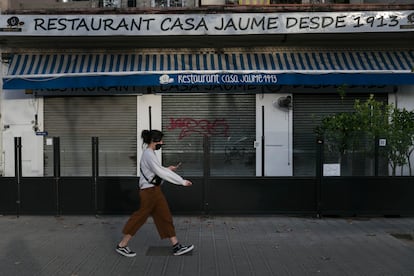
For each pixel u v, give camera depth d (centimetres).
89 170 1152
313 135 1204
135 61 1167
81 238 740
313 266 586
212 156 1178
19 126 1207
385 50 1184
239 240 728
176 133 1210
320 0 1244
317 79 1110
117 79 1109
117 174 1205
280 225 842
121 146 1214
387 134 907
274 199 906
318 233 777
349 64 1149
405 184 906
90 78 1111
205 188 905
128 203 910
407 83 1110
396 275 548
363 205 905
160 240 729
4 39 1125
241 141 1206
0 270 569
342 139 908
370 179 906
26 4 1215
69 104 1217
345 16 1062
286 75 1109
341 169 909
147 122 1205
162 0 1228
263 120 1200
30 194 911
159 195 636
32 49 1184
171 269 575
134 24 1069
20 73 1141
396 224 852
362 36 1125
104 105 1218
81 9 1091
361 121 909
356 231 793
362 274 552
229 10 1094
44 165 1191
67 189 910
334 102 1209
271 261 609
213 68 1142
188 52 1189
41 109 1209
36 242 712
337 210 905
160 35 1080
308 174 1153
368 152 912
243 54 1184
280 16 1063
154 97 1205
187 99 1210
